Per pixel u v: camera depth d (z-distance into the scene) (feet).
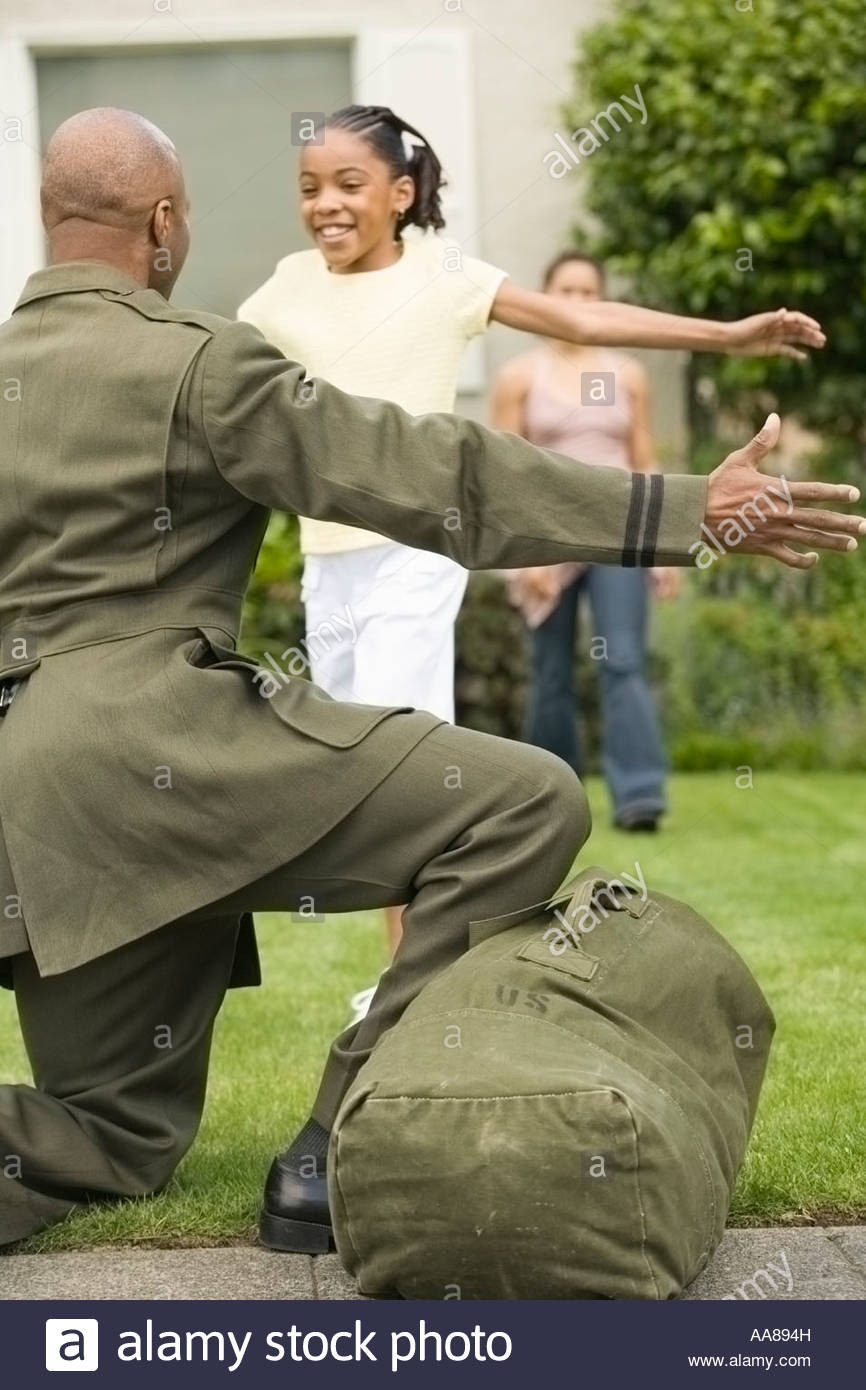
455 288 22.77
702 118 47.98
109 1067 17.04
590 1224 13.84
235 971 17.79
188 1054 17.24
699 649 49.62
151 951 16.51
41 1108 16.72
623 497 15.56
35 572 16.11
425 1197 13.96
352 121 22.58
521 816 15.88
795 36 47.80
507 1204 13.82
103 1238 16.53
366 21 50.47
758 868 33.86
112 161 16.70
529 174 51.19
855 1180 17.42
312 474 15.70
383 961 27.96
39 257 49.96
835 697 49.26
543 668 40.06
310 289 23.08
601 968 15.51
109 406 15.85
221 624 16.28
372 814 15.87
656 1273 13.99
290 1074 21.59
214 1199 17.30
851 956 26.63
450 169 50.52
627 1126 13.80
